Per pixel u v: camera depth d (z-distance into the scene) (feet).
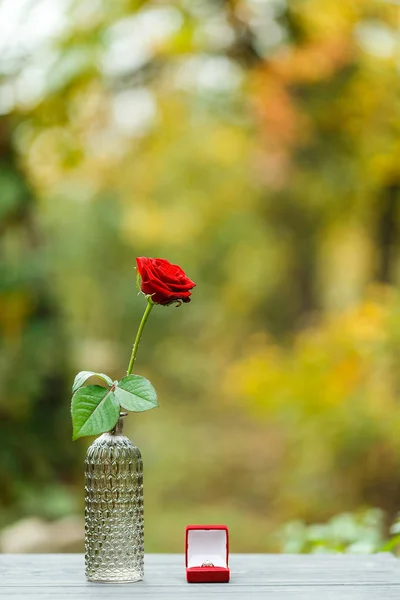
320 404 21.81
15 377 18.99
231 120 32.91
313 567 6.59
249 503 30.14
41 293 19.61
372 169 26.40
